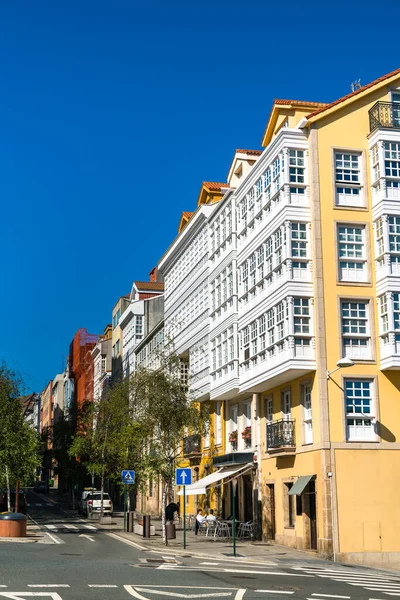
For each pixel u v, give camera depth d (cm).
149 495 5888
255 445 3472
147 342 6075
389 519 2744
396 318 2862
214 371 3878
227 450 3916
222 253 3828
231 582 1752
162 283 7262
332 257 2941
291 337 2870
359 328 2923
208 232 4122
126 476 3506
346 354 2875
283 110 3388
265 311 3167
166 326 5228
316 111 3052
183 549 2792
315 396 2850
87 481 7956
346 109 3092
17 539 3053
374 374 2867
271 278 3125
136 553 2577
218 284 3891
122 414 4612
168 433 3334
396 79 3136
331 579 1956
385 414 2838
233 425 3912
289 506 3072
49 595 1395
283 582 1812
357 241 2997
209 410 4228
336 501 2712
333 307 2897
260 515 3344
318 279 2908
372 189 3034
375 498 2750
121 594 1441
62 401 13162
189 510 4559
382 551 2703
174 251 4916
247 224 3459
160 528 4097
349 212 3003
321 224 2966
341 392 2817
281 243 3027
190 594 1490
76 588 1512
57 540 3127
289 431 3033
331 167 3023
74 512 6112
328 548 2662
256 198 3362
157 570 1947
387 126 3012
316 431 2822
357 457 2773
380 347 2894
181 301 4762
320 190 2998
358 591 1692
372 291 2947
